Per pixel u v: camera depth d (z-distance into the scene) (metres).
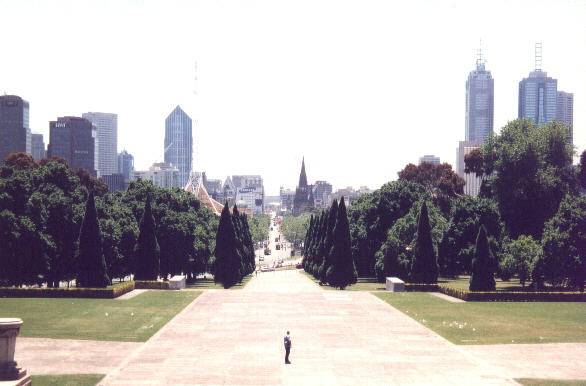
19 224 90.44
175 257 119.69
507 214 120.00
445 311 77.06
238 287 119.06
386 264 113.69
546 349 56.66
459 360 52.66
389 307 79.81
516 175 118.06
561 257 93.38
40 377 46.19
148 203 104.62
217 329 64.75
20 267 91.06
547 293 86.94
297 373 48.50
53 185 101.81
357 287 116.19
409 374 48.38
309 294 91.94
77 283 92.44
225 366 50.25
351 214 151.25
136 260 103.50
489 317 72.75
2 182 95.50
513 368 50.09
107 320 68.62
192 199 147.50
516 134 122.06
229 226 117.31
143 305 79.56
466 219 116.25
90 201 93.44
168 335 61.53
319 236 144.88
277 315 73.19
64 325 65.44
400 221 115.94
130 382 45.34
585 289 101.44
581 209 95.19
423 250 104.00
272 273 190.50
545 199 116.44
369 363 51.66
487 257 92.62
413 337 61.56
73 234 97.75
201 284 130.75
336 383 45.91
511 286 111.94
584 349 56.62
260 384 45.47
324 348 56.84
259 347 56.97
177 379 46.38
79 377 46.34
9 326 42.25
